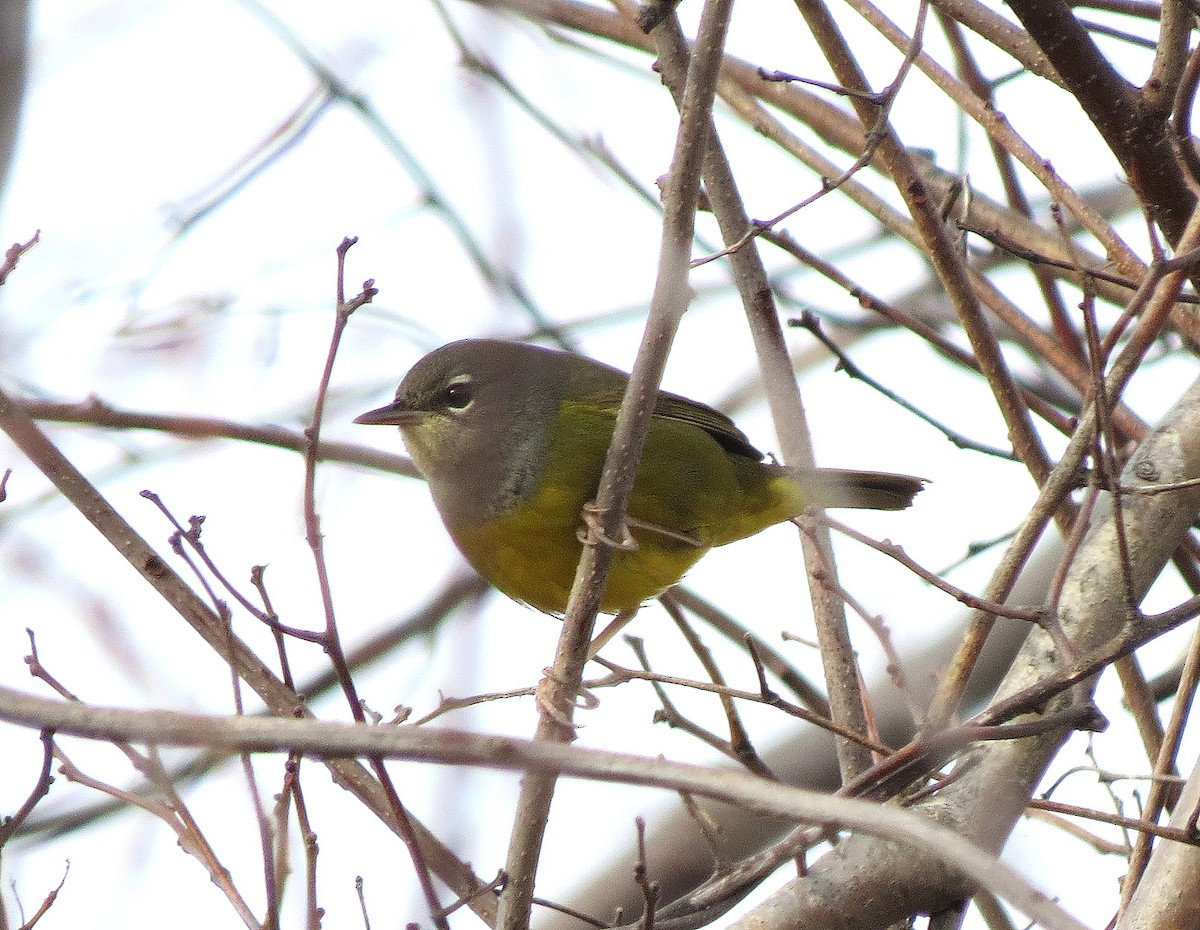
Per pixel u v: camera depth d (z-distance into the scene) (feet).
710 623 44.14
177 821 25.93
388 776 25.64
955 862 18.93
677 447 37.01
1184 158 32.17
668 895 45.88
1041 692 26.04
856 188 37.86
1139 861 28.37
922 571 27.61
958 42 40.19
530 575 37.29
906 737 45.16
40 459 30.53
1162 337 45.39
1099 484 26.63
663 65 34.19
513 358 37.83
